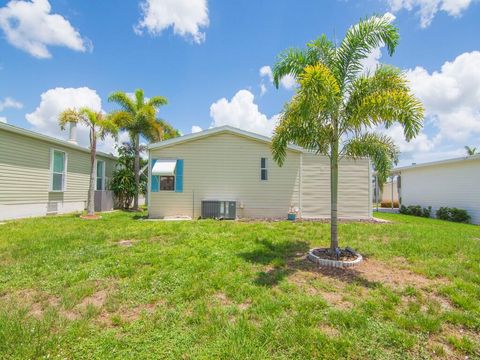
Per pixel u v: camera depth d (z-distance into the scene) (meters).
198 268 4.60
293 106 5.58
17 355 2.29
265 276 4.30
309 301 3.34
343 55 5.59
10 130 10.69
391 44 5.33
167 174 11.92
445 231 8.67
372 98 4.73
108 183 18.59
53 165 13.38
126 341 2.52
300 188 12.56
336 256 5.29
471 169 14.61
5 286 3.86
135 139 17.11
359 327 2.77
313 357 2.30
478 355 2.38
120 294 3.59
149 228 8.73
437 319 2.92
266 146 12.62
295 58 5.67
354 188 12.55
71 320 2.89
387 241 6.98
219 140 12.59
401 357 2.33
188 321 2.88
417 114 4.54
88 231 8.14
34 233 7.71
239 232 8.12
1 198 10.49
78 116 11.94
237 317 2.97
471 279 4.19
